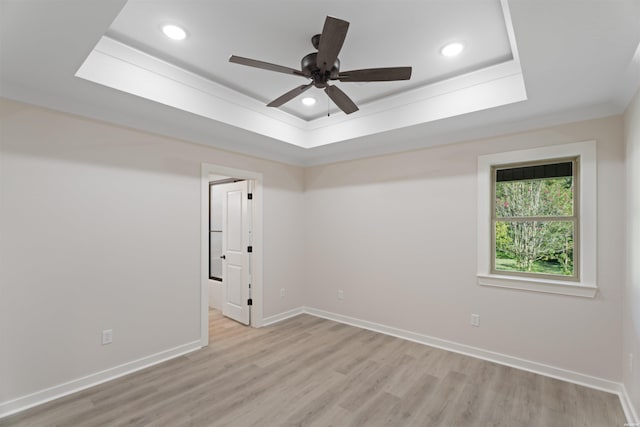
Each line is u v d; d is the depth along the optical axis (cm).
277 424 214
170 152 323
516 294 298
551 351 279
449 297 339
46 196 244
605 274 256
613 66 195
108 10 149
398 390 257
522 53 182
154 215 309
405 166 377
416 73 276
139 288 296
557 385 263
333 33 165
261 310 418
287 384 266
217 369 293
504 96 260
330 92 232
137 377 278
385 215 393
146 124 301
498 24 206
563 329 274
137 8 191
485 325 315
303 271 482
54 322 246
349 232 429
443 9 191
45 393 240
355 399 244
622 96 233
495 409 231
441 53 243
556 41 170
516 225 310
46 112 244
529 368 289
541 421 217
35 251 238
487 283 314
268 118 359
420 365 301
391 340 365
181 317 328
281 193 450
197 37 224
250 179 416
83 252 262
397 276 380
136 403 238
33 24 159
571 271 282
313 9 192
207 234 355
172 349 319
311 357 320
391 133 341
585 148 265
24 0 140
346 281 430
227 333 389
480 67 265
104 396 247
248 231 423
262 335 382
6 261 225
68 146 255
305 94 322
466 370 291
